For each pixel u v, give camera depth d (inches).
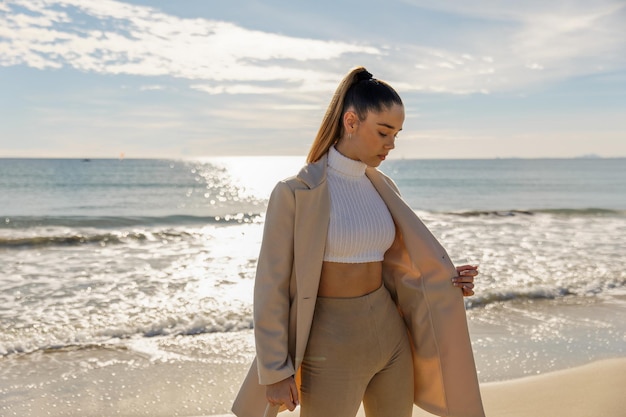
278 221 72.8
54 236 518.0
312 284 72.4
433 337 82.0
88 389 161.2
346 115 75.1
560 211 856.9
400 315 81.0
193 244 514.3
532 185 2046.0
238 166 5359.3
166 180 2367.1
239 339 213.8
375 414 78.7
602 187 1911.9
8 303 266.2
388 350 75.5
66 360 187.9
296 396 71.4
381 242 77.2
